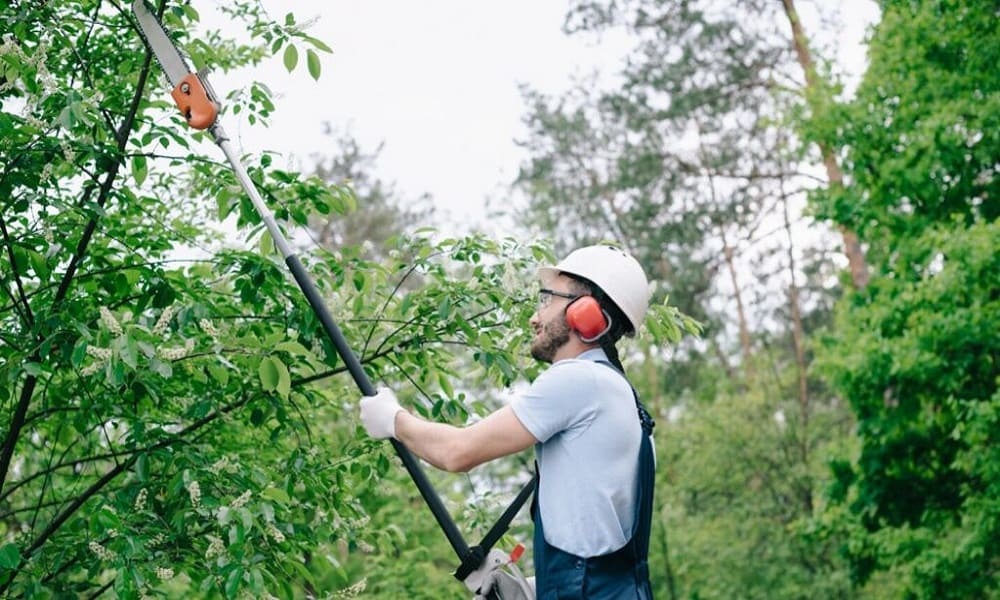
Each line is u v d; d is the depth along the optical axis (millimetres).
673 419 22703
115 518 3834
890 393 12852
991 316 10523
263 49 5633
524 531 11070
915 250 11445
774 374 21312
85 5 4539
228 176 4652
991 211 11766
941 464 12250
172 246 4730
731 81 20422
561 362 2895
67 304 4113
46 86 3811
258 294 4578
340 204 4695
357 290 4559
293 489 4539
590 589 2762
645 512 2846
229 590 3787
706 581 19109
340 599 4461
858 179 12094
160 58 3660
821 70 12602
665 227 21266
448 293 4449
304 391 4727
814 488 18562
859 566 13062
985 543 10820
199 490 3914
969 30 11648
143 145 4359
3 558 3818
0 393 4277
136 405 4535
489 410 4910
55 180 4172
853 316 12125
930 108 11633
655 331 4473
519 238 4574
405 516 10773
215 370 4059
